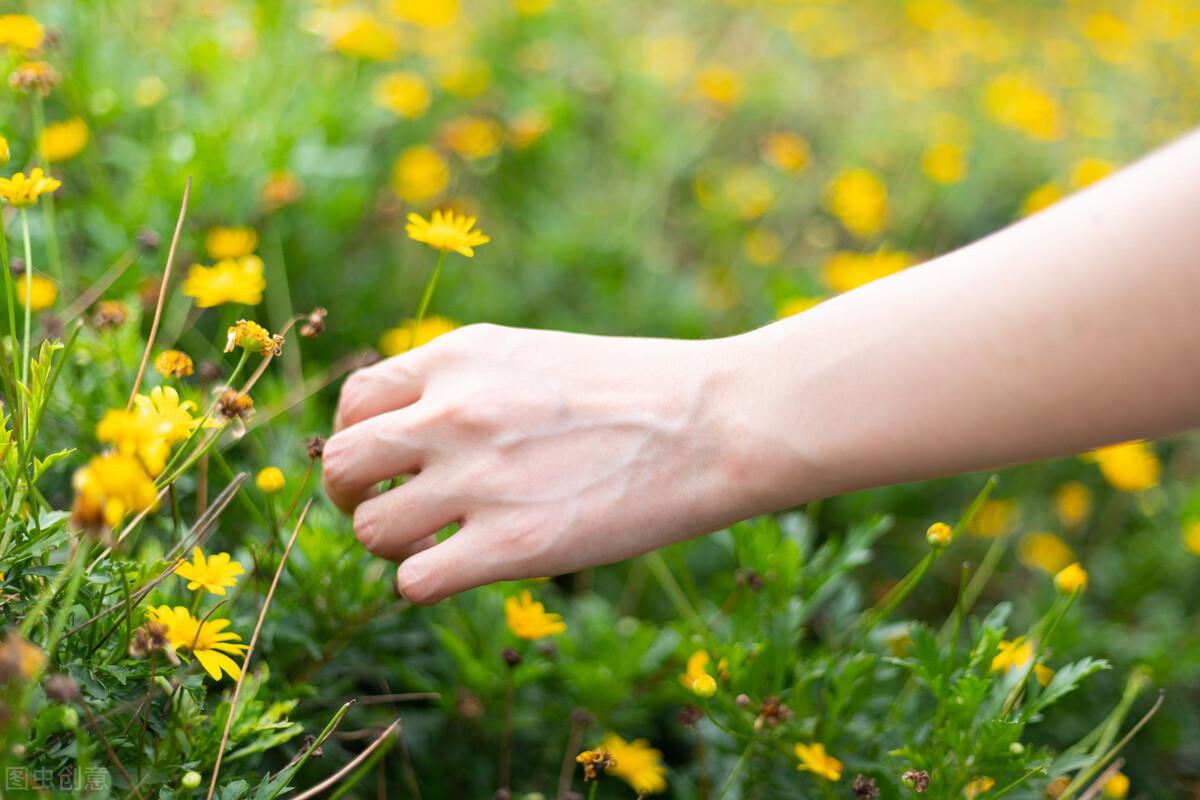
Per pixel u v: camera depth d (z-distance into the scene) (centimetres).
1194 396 67
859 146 164
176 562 76
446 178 119
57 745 73
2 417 75
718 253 149
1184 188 66
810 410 72
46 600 69
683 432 74
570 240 129
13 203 77
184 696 77
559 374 76
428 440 76
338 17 125
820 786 85
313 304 109
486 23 158
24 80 90
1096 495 125
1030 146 172
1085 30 208
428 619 91
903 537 116
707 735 88
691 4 197
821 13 203
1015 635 103
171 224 101
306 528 86
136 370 87
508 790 87
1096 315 67
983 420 69
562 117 139
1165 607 106
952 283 70
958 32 208
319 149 110
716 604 99
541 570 75
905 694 89
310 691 82
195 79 112
